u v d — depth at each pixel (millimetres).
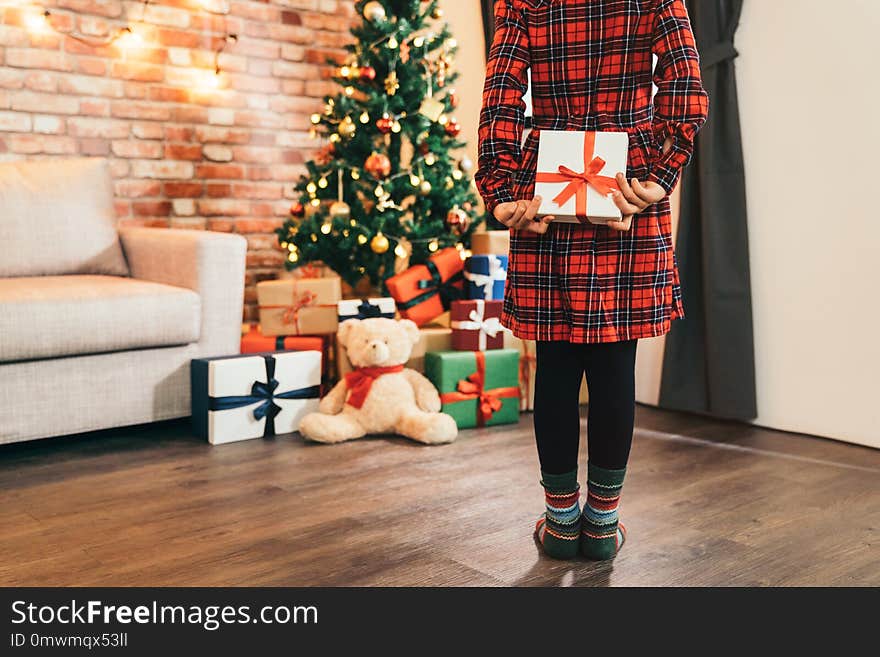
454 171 3273
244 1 3533
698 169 2900
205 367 2549
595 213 1394
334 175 3256
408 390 2652
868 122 2512
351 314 2834
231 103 3549
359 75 3086
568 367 1550
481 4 3773
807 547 1724
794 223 2719
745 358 2822
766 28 2740
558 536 1636
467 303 2812
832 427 2666
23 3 3039
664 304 1485
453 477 2191
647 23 1408
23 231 2748
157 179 3391
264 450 2465
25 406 2332
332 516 1890
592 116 1455
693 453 2484
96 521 1855
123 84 3277
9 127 3049
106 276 2893
